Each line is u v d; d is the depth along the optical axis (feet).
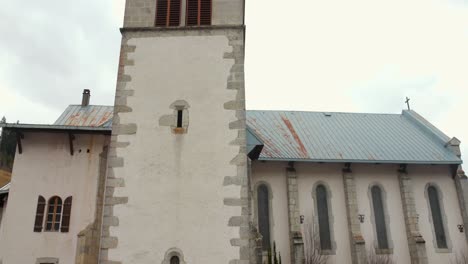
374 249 81.15
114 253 43.62
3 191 73.46
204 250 43.70
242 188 46.09
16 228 64.80
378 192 86.69
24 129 68.08
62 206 66.28
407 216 82.99
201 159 47.47
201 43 53.36
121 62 52.39
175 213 45.11
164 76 51.65
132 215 45.06
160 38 53.78
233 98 50.31
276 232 79.61
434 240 83.66
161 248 43.78
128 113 49.67
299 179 84.79
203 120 49.32
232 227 44.57
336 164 86.69
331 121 104.22
